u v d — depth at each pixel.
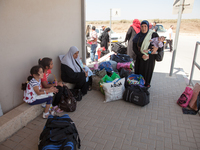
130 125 3.07
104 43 9.18
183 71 6.22
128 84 4.33
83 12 4.90
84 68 4.49
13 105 3.07
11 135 2.74
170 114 3.45
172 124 3.12
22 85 2.95
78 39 5.03
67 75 4.02
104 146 2.55
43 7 3.42
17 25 2.88
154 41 3.96
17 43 2.93
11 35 2.80
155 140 2.70
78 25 4.90
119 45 7.33
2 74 2.77
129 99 3.77
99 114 3.41
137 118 3.29
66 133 2.22
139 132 2.88
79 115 3.37
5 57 2.76
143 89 3.85
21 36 2.99
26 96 2.93
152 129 2.97
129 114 3.42
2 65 2.74
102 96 4.21
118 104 3.82
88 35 11.69
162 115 3.41
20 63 3.06
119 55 5.86
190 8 4.74
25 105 3.11
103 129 2.95
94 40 7.80
